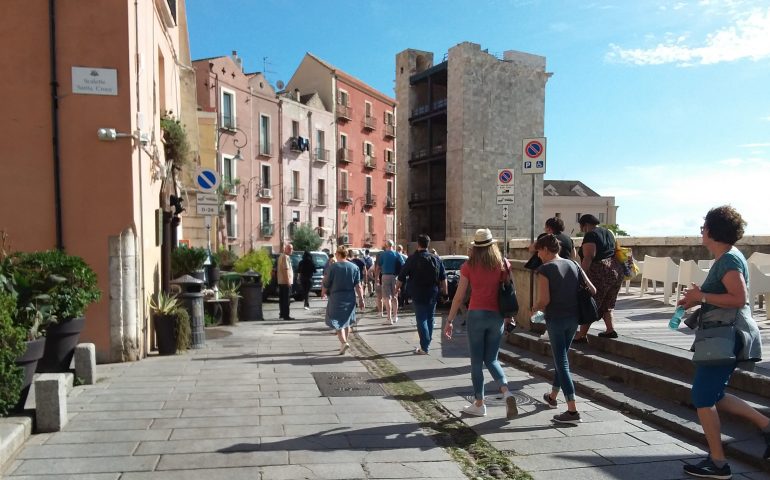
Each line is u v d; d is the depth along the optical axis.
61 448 4.49
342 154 47.25
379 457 4.39
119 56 7.93
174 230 13.88
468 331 5.58
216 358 8.42
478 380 5.51
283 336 10.84
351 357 8.66
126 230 7.99
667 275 11.76
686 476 4.05
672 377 5.89
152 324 9.07
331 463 4.25
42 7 7.75
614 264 7.23
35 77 7.76
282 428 5.08
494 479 4.01
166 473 4.01
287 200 41.50
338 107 47.06
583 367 7.17
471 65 46.94
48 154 7.80
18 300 5.20
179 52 15.97
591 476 4.06
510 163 49.03
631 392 6.03
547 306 5.35
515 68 49.34
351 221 48.69
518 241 20.14
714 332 3.89
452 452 4.53
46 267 5.75
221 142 35.53
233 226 36.69
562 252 6.95
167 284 11.41
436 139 54.81
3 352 4.52
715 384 3.92
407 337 10.76
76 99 7.85
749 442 4.44
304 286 16.81
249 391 6.42
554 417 5.28
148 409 5.62
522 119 49.78
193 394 6.25
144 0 8.90
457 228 47.16
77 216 7.87
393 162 54.81
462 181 46.78
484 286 5.50
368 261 23.16
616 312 10.45
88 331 7.91
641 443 4.75
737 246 15.79
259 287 13.81
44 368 6.23
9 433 4.35
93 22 7.86
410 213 53.97
